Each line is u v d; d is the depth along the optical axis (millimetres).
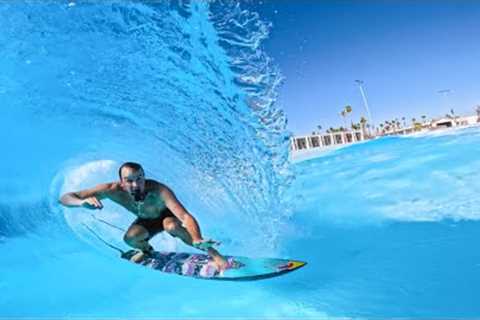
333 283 2951
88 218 4820
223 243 4227
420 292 2646
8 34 5574
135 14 5449
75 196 3537
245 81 5395
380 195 6070
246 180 5273
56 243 4570
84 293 3186
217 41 5379
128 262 3830
